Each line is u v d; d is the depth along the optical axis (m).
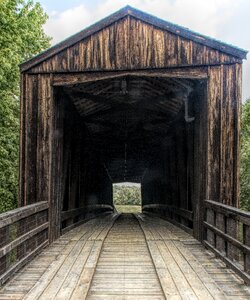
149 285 4.29
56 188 7.37
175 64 6.82
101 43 6.96
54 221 7.15
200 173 7.16
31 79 7.09
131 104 9.92
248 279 4.05
